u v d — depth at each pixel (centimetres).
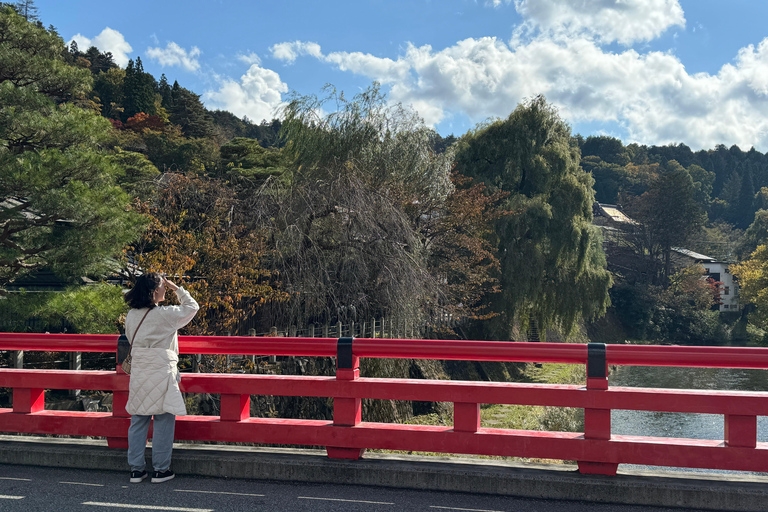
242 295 1365
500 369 2917
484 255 2473
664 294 6334
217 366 1316
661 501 330
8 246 1242
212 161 5128
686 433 1934
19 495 353
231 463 383
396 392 372
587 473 348
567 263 3005
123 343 398
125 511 327
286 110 1936
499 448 357
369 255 1588
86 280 1514
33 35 1231
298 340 385
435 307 1856
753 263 6781
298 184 1706
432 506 333
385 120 2003
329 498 346
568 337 3247
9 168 1102
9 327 1148
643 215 7325
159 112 8169
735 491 322
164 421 370
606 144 13738
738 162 16062
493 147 2934
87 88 1318
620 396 341
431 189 2183
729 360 329
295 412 1335
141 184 1673
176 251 1327
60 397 1107
